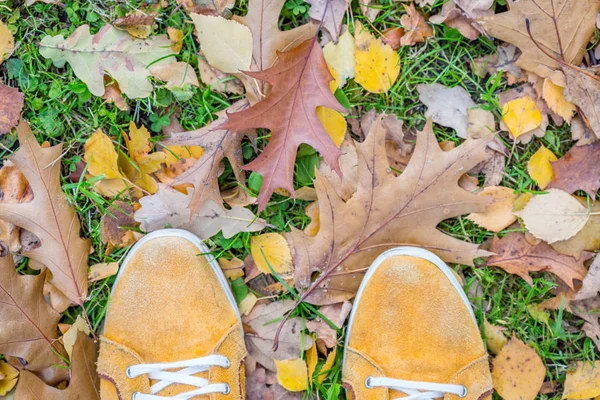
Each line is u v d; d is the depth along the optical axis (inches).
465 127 21.4
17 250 21.6
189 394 20.8
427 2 21.1
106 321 21.2
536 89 21.2
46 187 20.7
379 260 21.0
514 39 20.6
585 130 21.2
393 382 20.7
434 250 21.0
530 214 21.0
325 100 19.5
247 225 21.2
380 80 21.2
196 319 21.1
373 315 21.0
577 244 21.2
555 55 20.7
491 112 21.4
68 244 21.0
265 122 19.4
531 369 21.2
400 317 21.0
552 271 21.2
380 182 20.4
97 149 21.2
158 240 21.2
